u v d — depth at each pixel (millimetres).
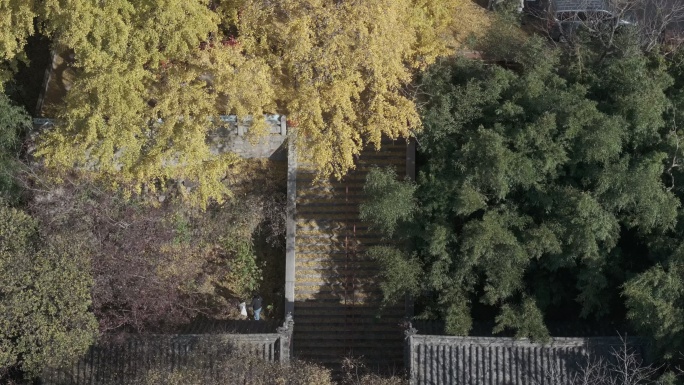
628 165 26172
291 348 29234
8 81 30281
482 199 26469
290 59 25188
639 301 24547
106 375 27031
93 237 26812
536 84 27016
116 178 27484
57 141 26156
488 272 26609
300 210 31062
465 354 26266
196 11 24703
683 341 24328
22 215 25641
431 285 27516
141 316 26969
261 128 25594
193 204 28516
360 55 24797
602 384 25297
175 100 25172
